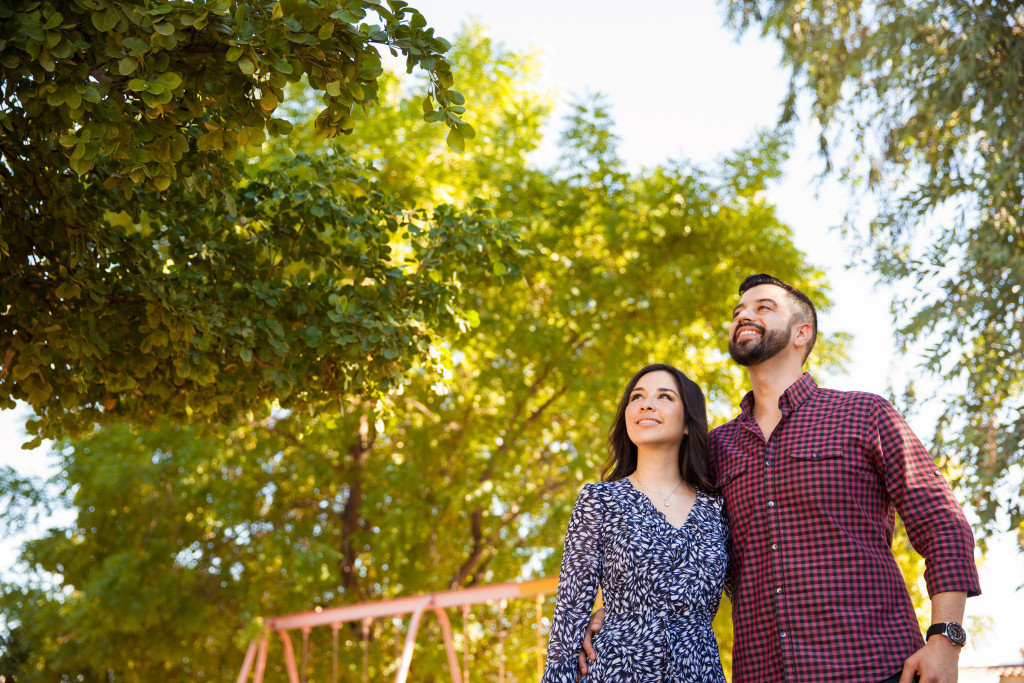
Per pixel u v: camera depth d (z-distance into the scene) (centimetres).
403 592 1126
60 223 383
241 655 1131
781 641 270
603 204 1111
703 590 283
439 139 1140
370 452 1195
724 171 1114
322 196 486
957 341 627
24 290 396
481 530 1218
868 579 268
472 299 951
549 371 1113
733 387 1147
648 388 316
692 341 1140
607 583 289
